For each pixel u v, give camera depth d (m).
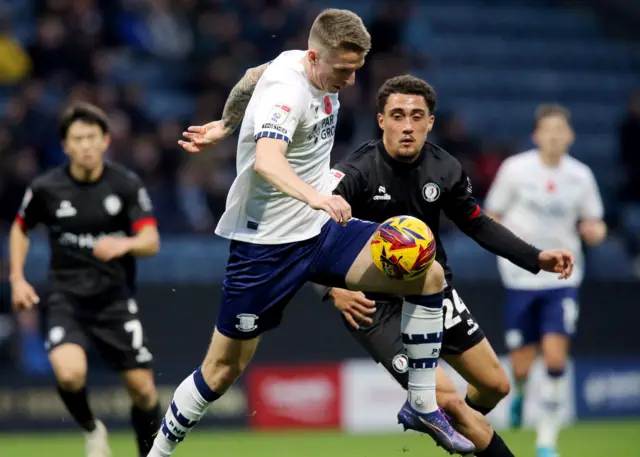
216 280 43.69
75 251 25.95
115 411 39.41
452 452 18.84
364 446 35.78
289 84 17.75
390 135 20.30
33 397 39.00
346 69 17.75
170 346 40.78
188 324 41.06
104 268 25.86
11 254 26.28
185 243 45.97
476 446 20.70
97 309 25.88
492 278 46.28
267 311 19.11
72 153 25.69
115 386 39.44
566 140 33.12
